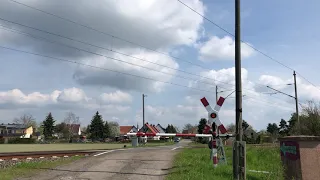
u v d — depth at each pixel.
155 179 10.23
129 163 14.11
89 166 13.19
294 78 41.41
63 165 13.57
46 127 123.56
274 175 10.55
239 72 10.86
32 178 10.36
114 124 142.38
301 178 9.06
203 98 12.74
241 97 10.69
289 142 9.70
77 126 154.88
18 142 84.19
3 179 10.02
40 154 20.92
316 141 9.17
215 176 10.62
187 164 13.30
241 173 10.02
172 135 13.09
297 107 40.72
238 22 11.20
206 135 12.95
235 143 10.28
